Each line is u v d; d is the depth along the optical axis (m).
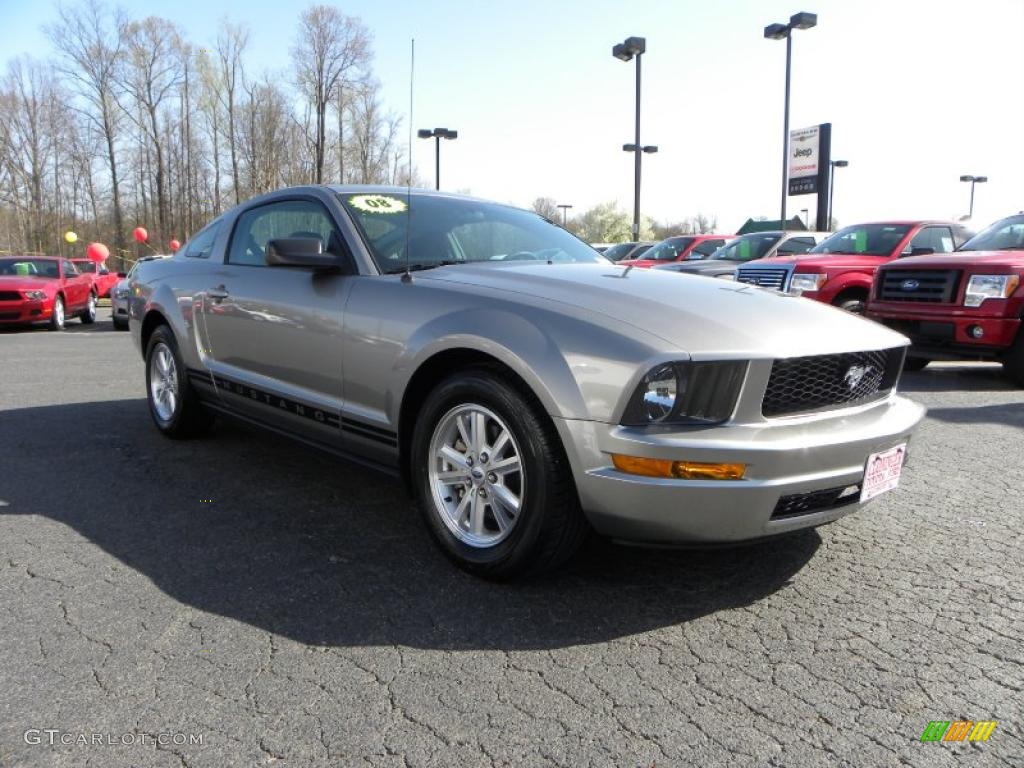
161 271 5.10
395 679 2.22
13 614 2.59
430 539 3.31
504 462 2.78
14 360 9.55
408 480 3.25
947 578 2.95
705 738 1.97
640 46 23.09
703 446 2.37
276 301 3.79
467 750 1.91
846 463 2.62
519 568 2.74
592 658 2.35
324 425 3.58
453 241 3.78
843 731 2.00
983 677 2.26
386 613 2.63
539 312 2.72
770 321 2.71
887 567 3.05
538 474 2.60
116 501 3.79
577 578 2.93
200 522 3.51
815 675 2.27
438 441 3.00
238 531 3.39
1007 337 7.05
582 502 2.54
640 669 2.29
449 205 4.10
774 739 1.96
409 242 3.64
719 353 2.43
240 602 2.70
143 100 49.28
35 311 14.30
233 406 4.33
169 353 4.95
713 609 2.69
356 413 3.35
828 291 9.32
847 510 2.73
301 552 3.16
